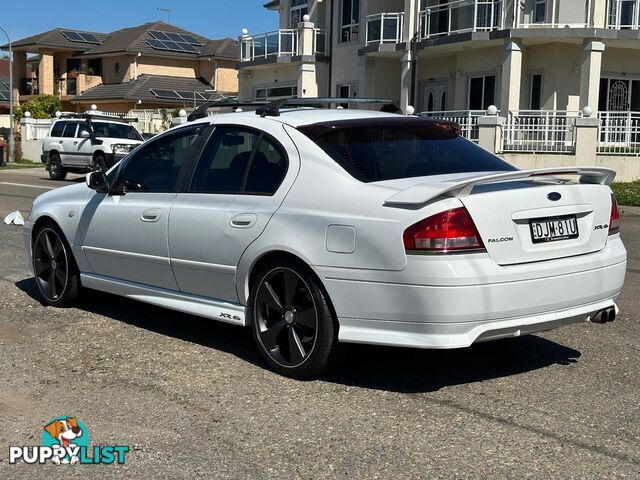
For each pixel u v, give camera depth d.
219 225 5.35
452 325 4.41
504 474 3.72
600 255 5.02
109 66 53.44
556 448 4.02
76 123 24.83
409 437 4.16
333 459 3.89
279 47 32.69
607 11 22.86
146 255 5.91
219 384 4.98
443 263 4.37
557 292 4.72
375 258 4.53
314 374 4.98
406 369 5.28
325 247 4.73
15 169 32.50
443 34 25.52
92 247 6.41
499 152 21.16
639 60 24.81
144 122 37.03
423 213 4.42
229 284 5.35
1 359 5.48
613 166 21.03
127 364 5.39
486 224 4.48
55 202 6.89
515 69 23.34
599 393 4.83
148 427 4.31
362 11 29.00
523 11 23.45
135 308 6.94
